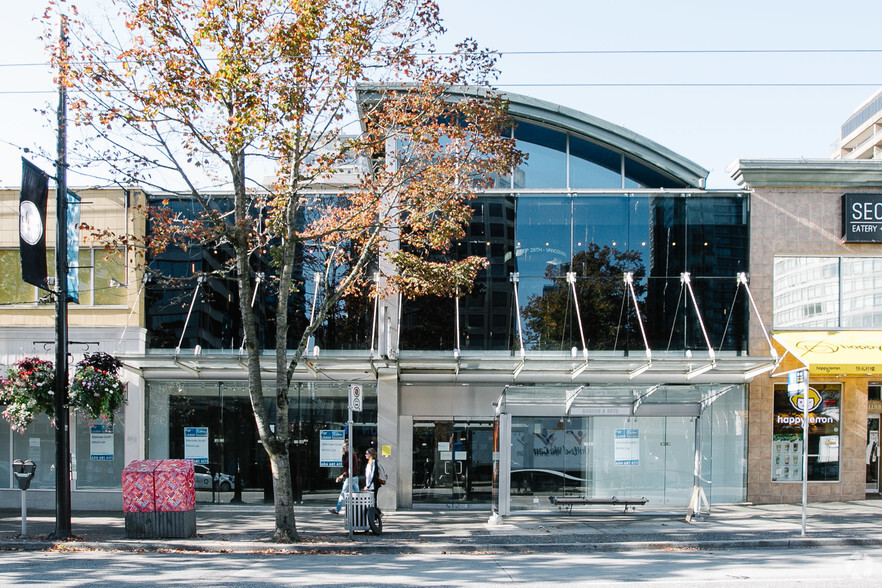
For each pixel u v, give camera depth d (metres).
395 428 18.06
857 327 18.67
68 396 14.55
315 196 18.73
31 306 18.42
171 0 12.79
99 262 18.61
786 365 18.47
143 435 18.36
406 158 15.61
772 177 18.67
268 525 15.54
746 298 18.61
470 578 10.43
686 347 18.52
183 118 13.02
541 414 15.80
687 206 18.84
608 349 18.53
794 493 18.30
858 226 18.53
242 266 14.00
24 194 13.76
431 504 18.34
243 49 12.61
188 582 10.15
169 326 18.59
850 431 18.44
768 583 9.79
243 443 18.42
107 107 12.89
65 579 10.42
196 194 13.91
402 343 18.47
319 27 12.67
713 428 18.44
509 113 20.06
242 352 18.42
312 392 18.41
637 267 18.73
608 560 12.18
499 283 18.69
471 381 18.53
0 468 18.52
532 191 18.88
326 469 18.25
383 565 11.73
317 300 18.56
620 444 18.05
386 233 18.30
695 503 15.94
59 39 12.92
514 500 18.09
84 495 18.16
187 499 14.11
